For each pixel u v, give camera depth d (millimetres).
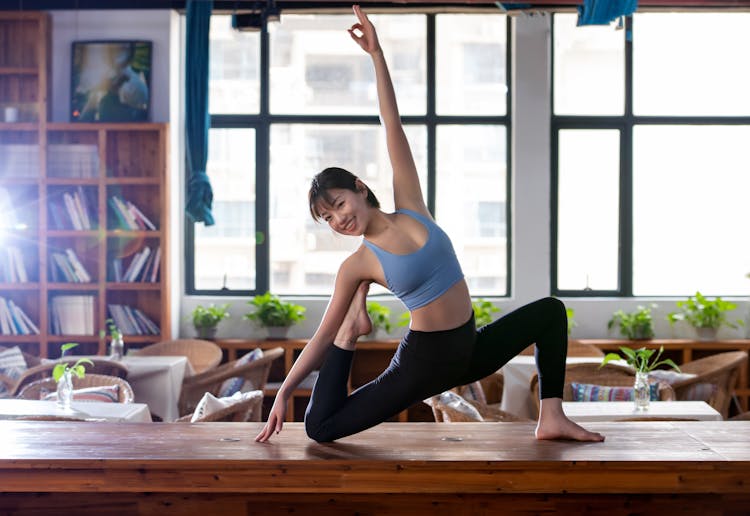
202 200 7695
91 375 5887
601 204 8500
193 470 2793
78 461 2803
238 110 8461
